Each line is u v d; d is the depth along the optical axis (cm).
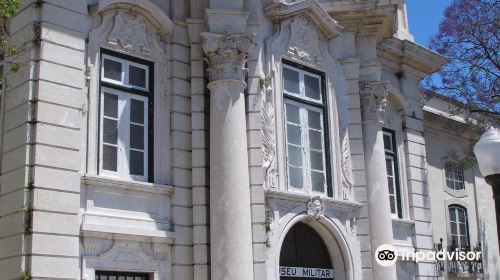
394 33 1792
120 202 1184
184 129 1302
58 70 1102
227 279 1202
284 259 1425
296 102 1483
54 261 1032
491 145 747
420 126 1914
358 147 1566
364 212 1531
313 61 1530
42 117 1064
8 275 1019
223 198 1241
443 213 2080
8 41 1142
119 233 1147
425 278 1773
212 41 1310
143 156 1256
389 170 1792
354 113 1580
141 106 1273
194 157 1289
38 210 1027
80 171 1130
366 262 1504
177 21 1344
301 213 1404
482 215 2233
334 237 1473
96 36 1212
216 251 1220
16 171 1054
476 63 2105
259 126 1346
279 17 1470
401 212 1786
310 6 1508
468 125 2105
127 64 1265
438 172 2106
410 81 1916
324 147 1519
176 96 1305
